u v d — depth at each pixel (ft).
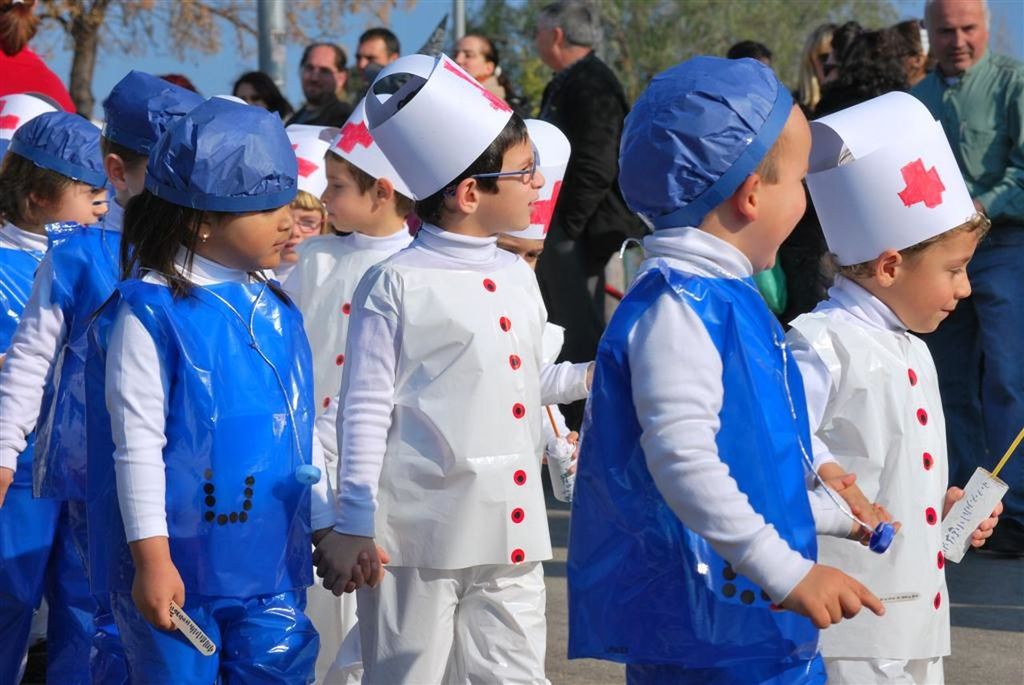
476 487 13.83
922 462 13.07
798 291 24.82
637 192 11.17
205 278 12.45
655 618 10.67
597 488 10.89
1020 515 24.06
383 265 14.11
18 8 26.21
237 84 33.76
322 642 16.99
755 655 10.57
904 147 13.08
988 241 24.02
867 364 13.00
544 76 55.21
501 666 14.14
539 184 14.61
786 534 10.48
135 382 11.91
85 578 16.17
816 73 27.35
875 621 12.85
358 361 13.87
